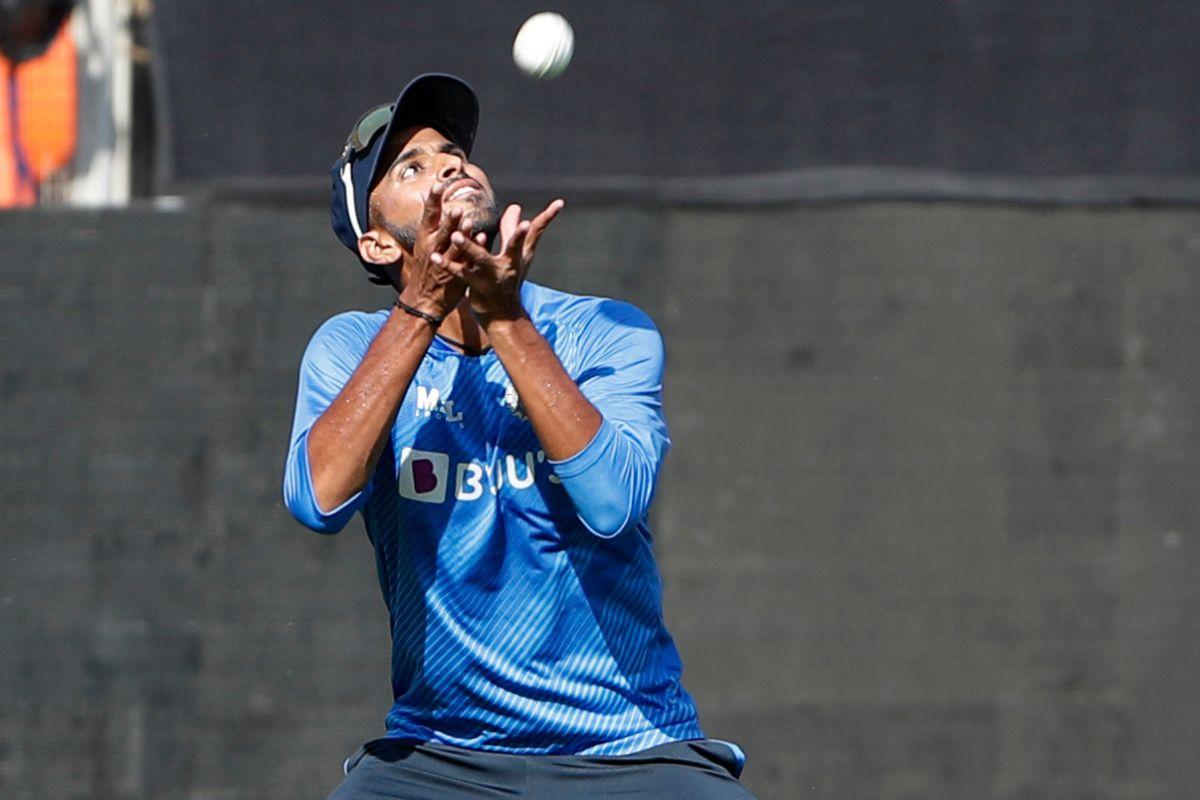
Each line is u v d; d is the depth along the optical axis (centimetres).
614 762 1090
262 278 2134
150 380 2142
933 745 2133
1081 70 2109
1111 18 2109
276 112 2103
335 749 2147
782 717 2128
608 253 2111
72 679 2144
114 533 2145
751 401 2130
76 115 2583
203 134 2102
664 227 2117
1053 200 2114
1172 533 2134
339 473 1018
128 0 2638
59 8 2478
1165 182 2109
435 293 1018
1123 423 2136
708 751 1116
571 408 1003
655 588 1114
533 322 1112
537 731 1091
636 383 1090
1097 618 2136
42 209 2138
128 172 2638
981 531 2134
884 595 2131
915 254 2120
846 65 2112
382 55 2098
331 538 2152
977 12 2108
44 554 2144
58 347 2139
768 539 2131
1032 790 2131
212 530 2147
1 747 2142
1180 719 2134
